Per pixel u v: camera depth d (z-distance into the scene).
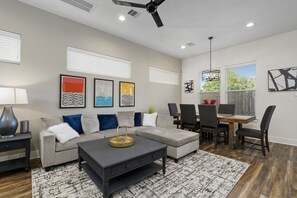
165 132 3.23
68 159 2.52
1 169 2.15
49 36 3.09
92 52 3.73
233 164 2.63
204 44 4.74
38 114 2.95
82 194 1.78
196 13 3.04
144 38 4.35
